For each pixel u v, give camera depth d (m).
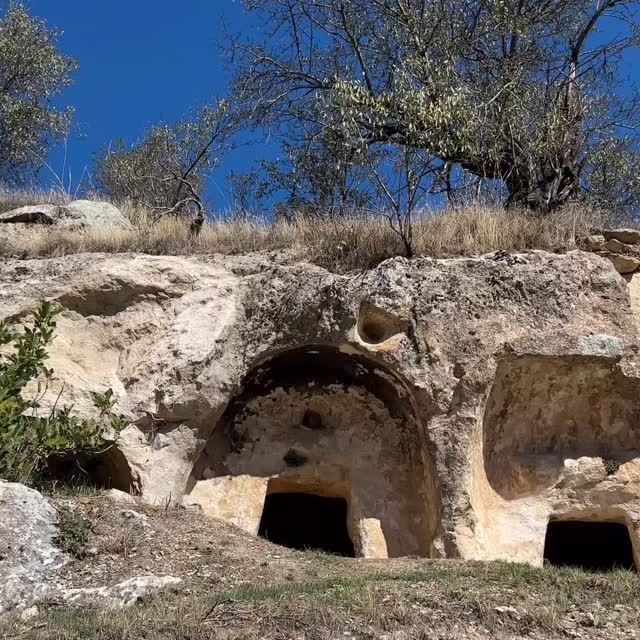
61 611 6.27
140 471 9.11
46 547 7.08
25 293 10.05
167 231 12.48
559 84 15.24
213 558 7.33
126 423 8.77
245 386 9.89
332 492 10.00
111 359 9.96
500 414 9.59
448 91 13.30
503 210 11.83
